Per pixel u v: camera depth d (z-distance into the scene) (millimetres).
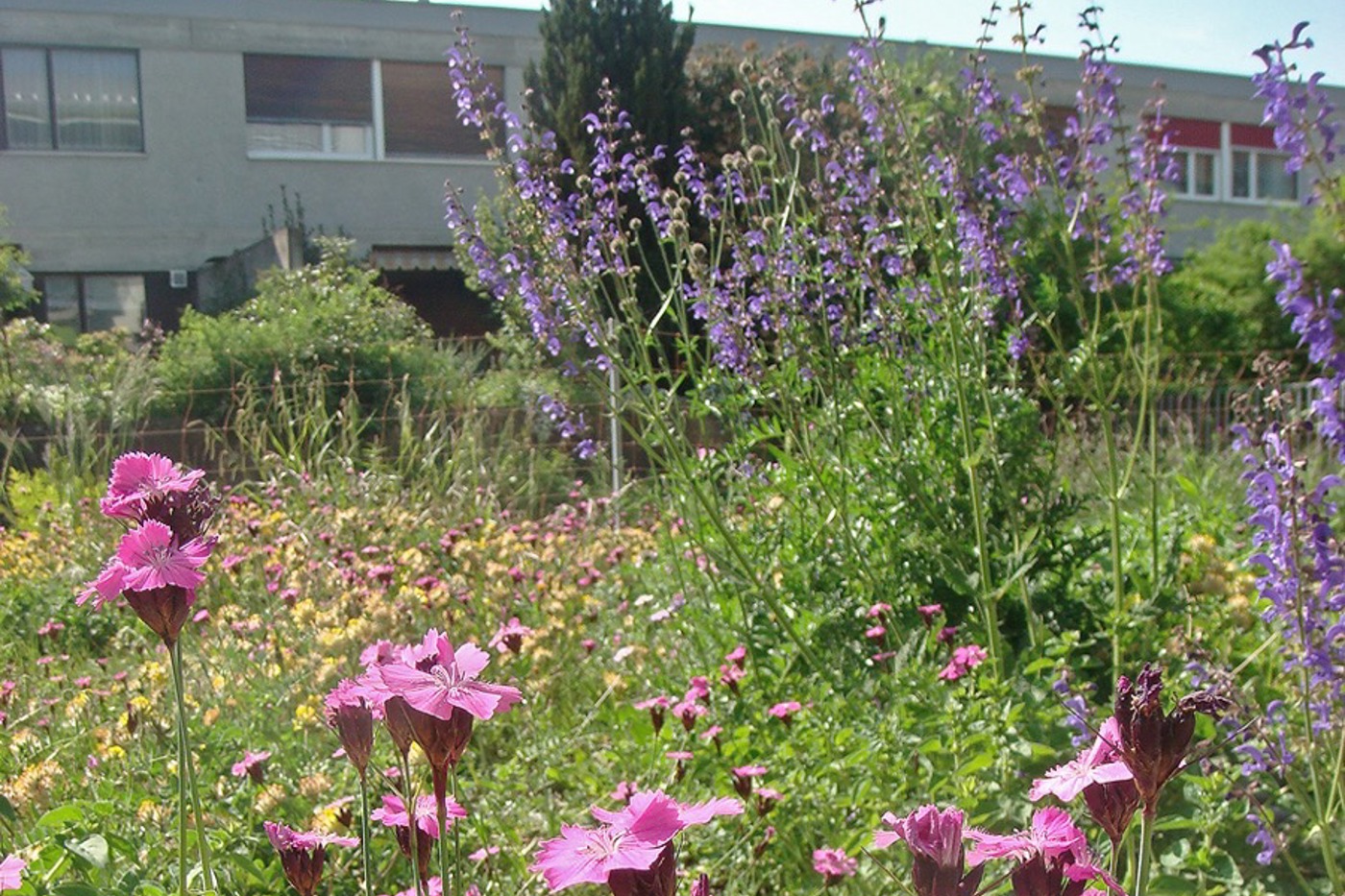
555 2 13281
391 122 19891
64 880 2393
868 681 3490
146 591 1681
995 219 4262
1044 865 1233
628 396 5176
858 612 3969
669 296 4391
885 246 4461
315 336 10773
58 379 9562
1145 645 3729
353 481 6969
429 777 2488
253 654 4059
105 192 18469
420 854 1729
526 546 5379
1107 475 5812
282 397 8109
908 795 3031
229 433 9508
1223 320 13922
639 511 6988
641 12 13180
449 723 1365
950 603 4227
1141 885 1285
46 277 18391
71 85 18391
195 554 1675
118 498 1735
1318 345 2734
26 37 18094
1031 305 4387
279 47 19156
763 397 4406
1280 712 2840
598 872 1131
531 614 4590
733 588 4375
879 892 2736
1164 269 3986
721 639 4230
